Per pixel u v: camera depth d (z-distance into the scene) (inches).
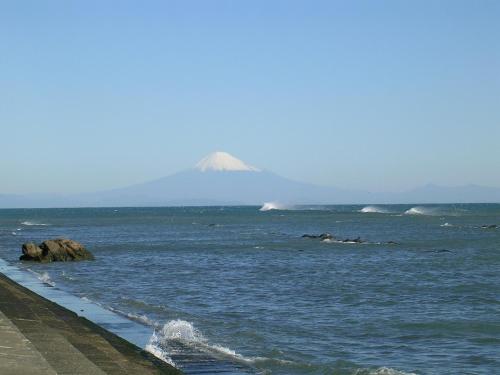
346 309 1002.7
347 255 2105.1
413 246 2487.7
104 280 1446.9
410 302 1071.6
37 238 3255.4
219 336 794.2
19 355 561.3
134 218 6771.7
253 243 2751.0
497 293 1166.3
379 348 733.9
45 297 1152.8
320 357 690.8
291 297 1139.9
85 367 545.0
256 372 622.8
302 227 4350.4
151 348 701.3
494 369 641.0
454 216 6259.8
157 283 1373.0
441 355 699.4
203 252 2277.3
